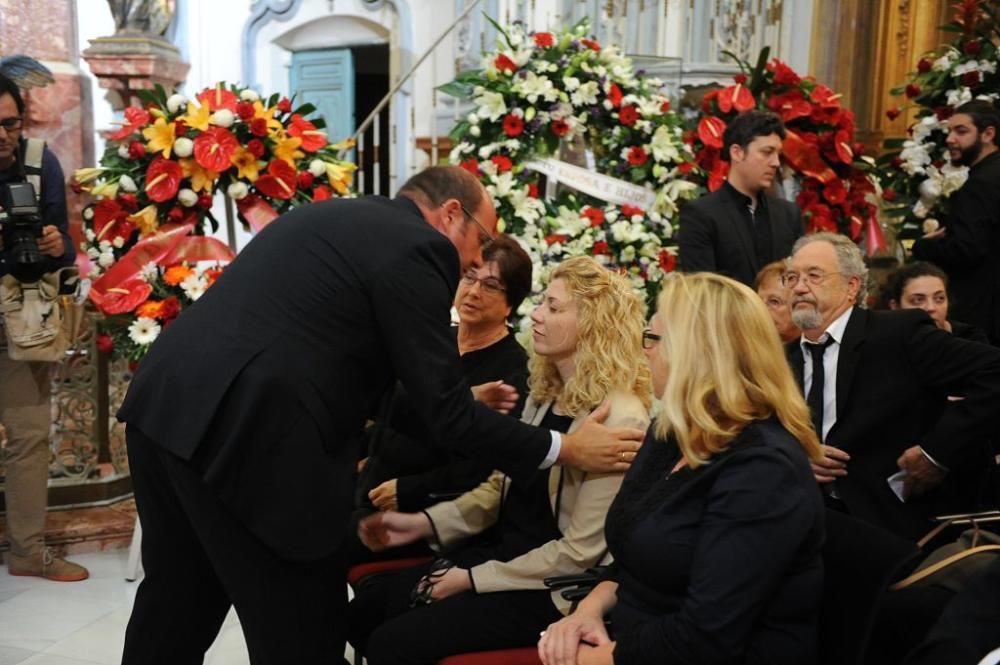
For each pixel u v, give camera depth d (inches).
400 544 97.2
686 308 69.4
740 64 186.7
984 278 166.2
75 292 138.5
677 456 72.9
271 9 282.0
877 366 99.7
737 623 62.4
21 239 128.4
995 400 93.3
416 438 97.3
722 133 172.7
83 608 132.2
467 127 167.2
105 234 133.2
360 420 79.0
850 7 251.8
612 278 87.1
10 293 131.0
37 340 131.6
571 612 81.3
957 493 105.7
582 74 165.5
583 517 82.4
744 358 68.1
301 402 73.4
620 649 67.5
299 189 138.6
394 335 75.7
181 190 131.6
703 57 226.1
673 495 68.5
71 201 244.1
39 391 139.7
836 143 179.5
